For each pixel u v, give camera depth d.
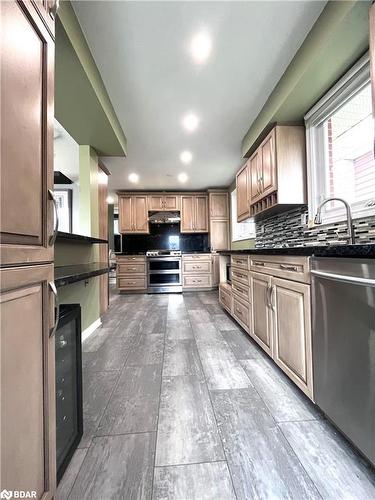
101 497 0.91
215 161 4.06
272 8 1.50
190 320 3.37
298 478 0.97
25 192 0.72
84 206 3.00
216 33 1.67
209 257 5.77
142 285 5.64
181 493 0.92
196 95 2.35
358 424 1.01
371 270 0.94
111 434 1.24
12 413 0.64
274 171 2.46
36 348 0.76
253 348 2.34
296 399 1.51
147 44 1.74
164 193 5.96
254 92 2.33
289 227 2.82
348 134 2.00
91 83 1.83
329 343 1.19
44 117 0.83
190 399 1.53
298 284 1.48
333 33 1.45
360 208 1.82
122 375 1.85
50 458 0.82
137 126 2.93
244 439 1.19
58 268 2.06
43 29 0.81
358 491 0.92
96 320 3.11
